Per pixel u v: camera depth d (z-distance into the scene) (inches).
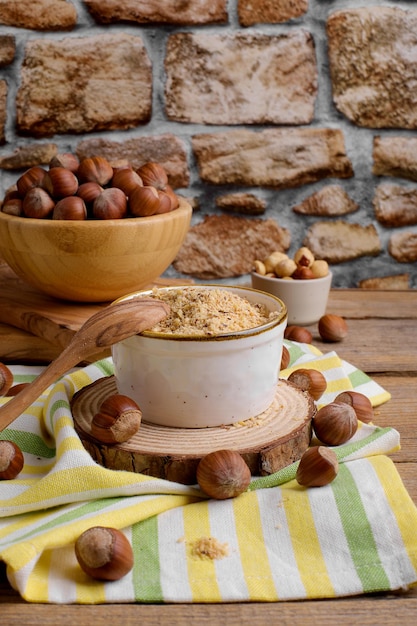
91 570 16.4
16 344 25.9
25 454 20.5
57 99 32.7
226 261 34.8
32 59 32.3
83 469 18.3
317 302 29.0
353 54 33.1
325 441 20.5
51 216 25.4
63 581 16.5
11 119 32.8
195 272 34.9
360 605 16.2
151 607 16.1
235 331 19.2
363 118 33.8
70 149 33.3
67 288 25.9
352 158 34.2
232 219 34.4
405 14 32.9
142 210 25.4
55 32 32.2
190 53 32.7
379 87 33.5
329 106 33.6
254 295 21.6
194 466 18.7
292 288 28.7
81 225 24.5
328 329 27.9
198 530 17.7
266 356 19.8
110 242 24.8
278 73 33.1
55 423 19.9
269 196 34.3
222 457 18.3
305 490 18.6
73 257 24.9
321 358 24.3
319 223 34.7
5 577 16.9
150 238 25.2
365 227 34.9
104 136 33.3
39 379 19.3
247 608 16.1
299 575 16.6
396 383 24.7
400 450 21.0
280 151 33.8
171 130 33.4
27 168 33.3
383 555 17.1
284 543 17.4
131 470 19.0
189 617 15.9
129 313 19.4
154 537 17.5
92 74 32.6
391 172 34.4
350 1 32.7
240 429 19.9
